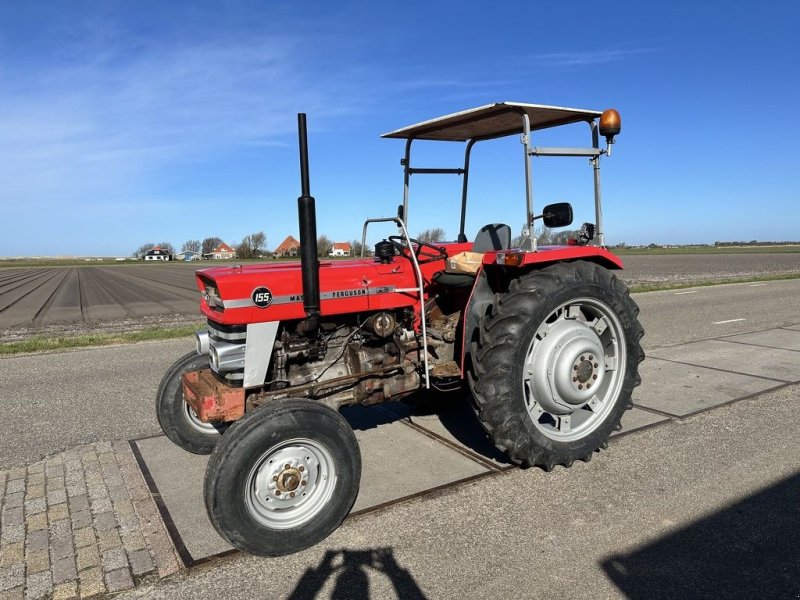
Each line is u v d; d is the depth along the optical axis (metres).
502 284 3.84
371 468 3.68
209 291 3.25
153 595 2.44
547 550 2.71
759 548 2.71
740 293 14.10
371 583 2.50
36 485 3.50
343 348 3.49
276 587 2.48
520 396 3.36
